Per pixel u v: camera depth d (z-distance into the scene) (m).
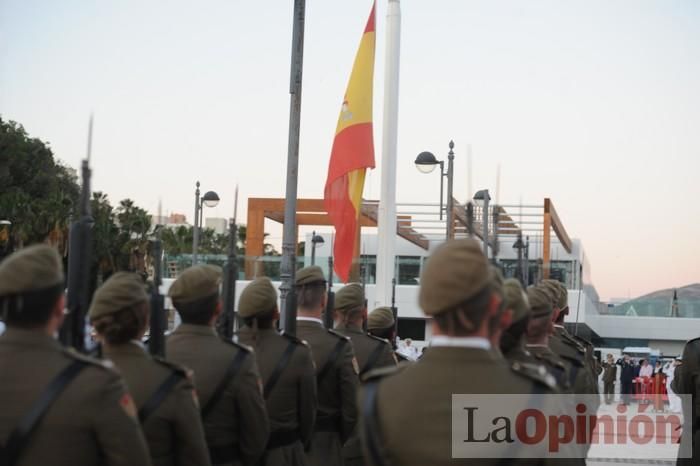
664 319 56.62
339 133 16.12
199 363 5.55
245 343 6.58
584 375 5.79
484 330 3.45
